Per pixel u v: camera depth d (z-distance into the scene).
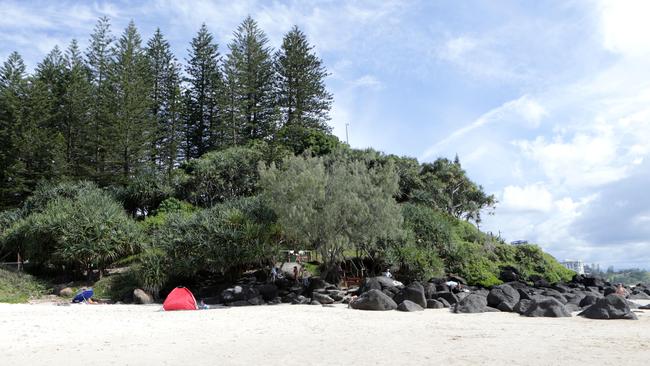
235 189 35.62
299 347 9.16
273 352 8.65
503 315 14.85
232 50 47.72
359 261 25.30
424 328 11.81
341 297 19.34
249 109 49.16
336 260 22.92
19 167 35.38
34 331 11.12
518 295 17.22
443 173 41.44
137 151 39.56
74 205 26.08
